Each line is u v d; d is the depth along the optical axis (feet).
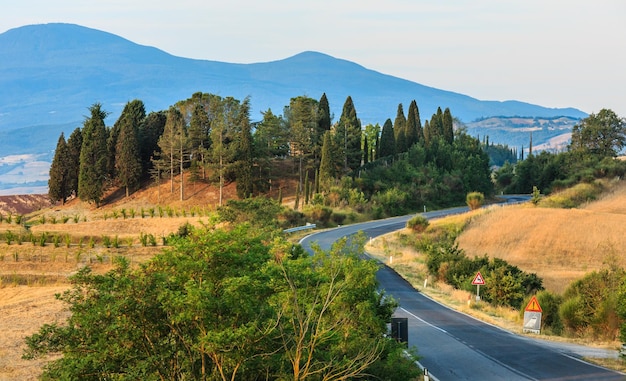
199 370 49.44
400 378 57.11
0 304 109.60
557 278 162.30
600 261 185.68
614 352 86.58
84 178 322.55
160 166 325.83
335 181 316.81
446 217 261.85
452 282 150.30
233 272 47.09
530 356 83.10
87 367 44.68
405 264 174.40
